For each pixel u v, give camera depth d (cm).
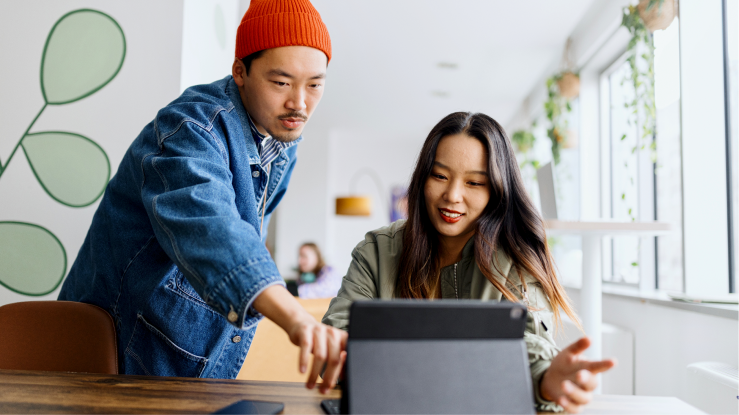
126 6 211
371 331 58
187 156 98
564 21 406
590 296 216
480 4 383
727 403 148
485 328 61
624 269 361
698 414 73
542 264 108
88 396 74
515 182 108
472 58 489
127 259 120
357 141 893
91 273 129
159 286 116
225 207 84
